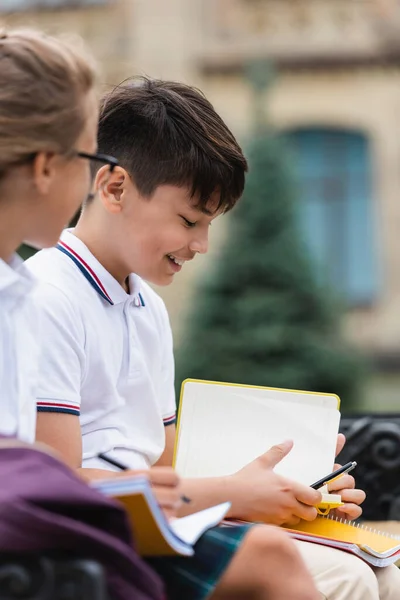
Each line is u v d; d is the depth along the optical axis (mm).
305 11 14062
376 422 3695
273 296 10969
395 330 14039
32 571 1586
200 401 2709
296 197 11281
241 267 11047
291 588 1915
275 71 14094
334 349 10883
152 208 2586
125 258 2631
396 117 14078
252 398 2723
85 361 2527
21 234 1991
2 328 1941
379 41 13953
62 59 1944
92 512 1656
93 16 13867
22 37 1948
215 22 14078
